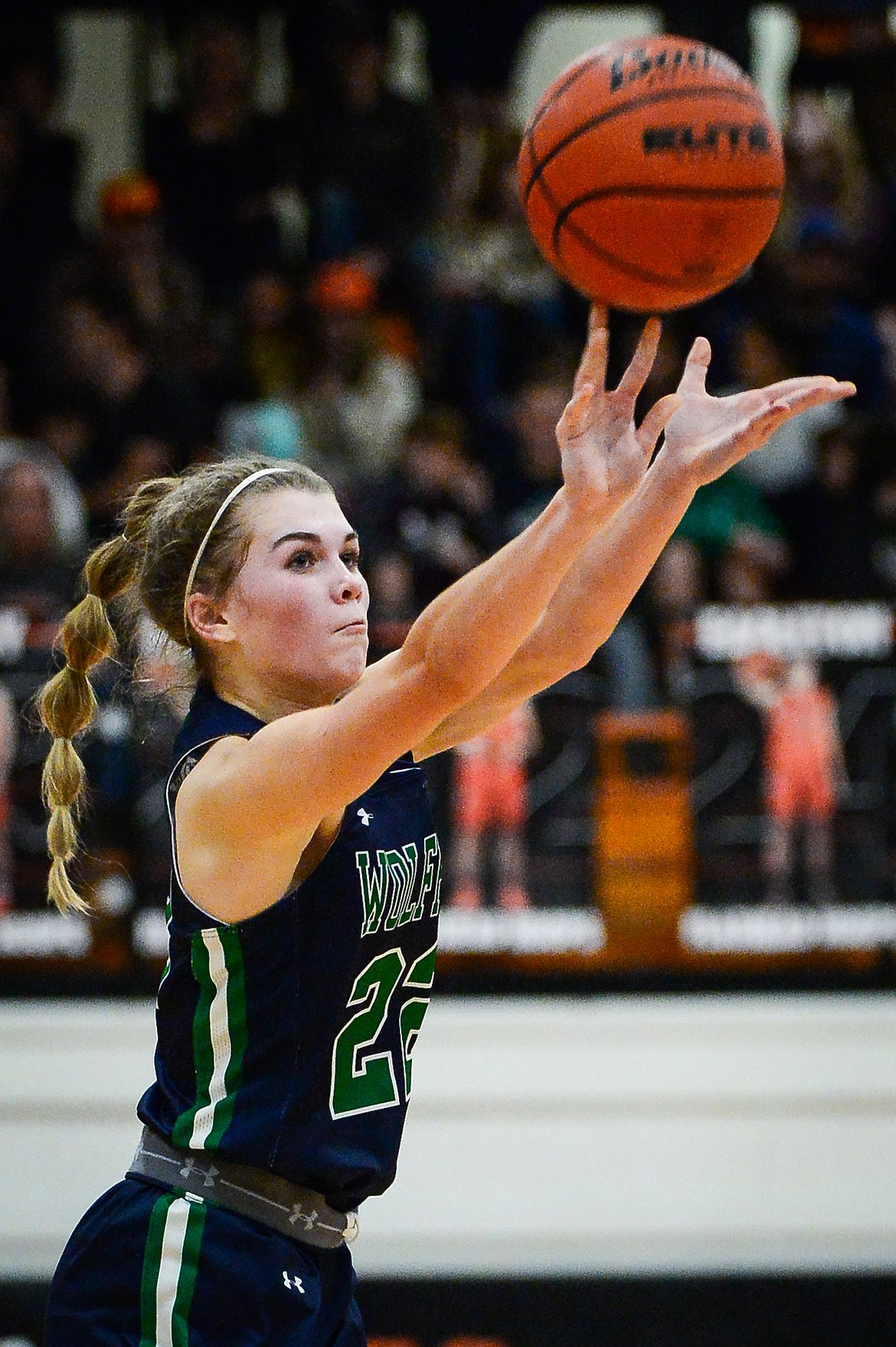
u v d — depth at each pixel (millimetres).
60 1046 15812
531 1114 15281
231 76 23484
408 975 6566
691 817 16641
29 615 16875
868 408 21844
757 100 6684
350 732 5539
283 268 23266
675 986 16359
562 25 27969
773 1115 15281
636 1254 14469
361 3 23625
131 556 7273
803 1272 14469
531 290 23078
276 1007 6234
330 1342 6492
